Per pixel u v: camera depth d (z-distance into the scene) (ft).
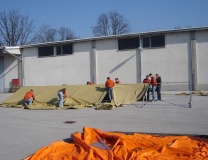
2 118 45.57
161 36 88.33
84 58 98.53
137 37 91.15
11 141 29.35
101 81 95.86
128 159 20.03
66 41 99.81
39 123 39.81
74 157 20.58
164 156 20.86
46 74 105.09
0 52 108.88
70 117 44.14
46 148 23.26
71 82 100.68
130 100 58.85
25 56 108.99
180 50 86.33
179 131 31.12
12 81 110.83
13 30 213.46
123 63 92.89
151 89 63.26
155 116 42.34
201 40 84.53
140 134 27.35
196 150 21.97
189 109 48.47
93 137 25.85
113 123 37.73
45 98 62.18
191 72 85.25
